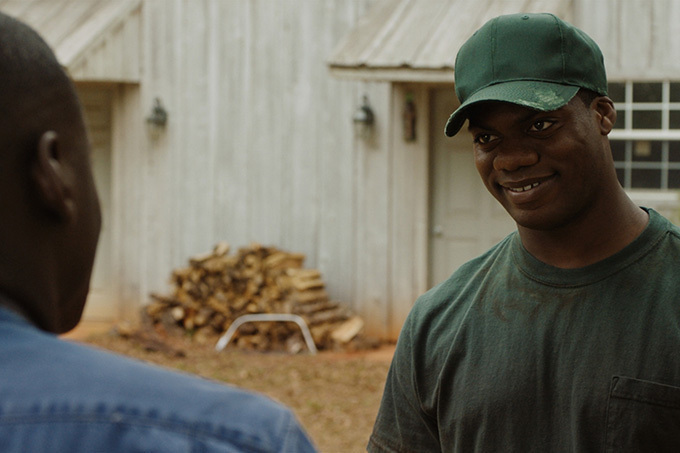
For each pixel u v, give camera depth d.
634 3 8.31
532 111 1.70
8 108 0.92
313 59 9.20
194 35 9.55
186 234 9.63
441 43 8.03
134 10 9.58
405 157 8.89
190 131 9.59
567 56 1.72
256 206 9.41
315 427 6.14
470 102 1.71
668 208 8.31
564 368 1.70
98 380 0.88
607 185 1.75
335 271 9.14
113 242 9.82
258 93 9.38
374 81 8.16
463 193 8.94
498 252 1.97
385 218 8.96
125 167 9.77
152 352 8.52
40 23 9.52
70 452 0.83
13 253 0.93
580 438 1.66
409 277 8.91
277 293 8.81
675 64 8.23
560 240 1.77
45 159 0.94
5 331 0.91
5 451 0.83
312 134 9.21
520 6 8.41
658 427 1.60
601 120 1.79
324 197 9.16
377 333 8.98
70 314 1.07
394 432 2.01
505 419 1.76
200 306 9.20
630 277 1.70
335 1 9.14
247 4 9.39
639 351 1.63
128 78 9.55
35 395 0.86
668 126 8.35
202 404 0.89
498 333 1.82
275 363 8.16
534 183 1.74
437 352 1.92
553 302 1.76
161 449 0.84
